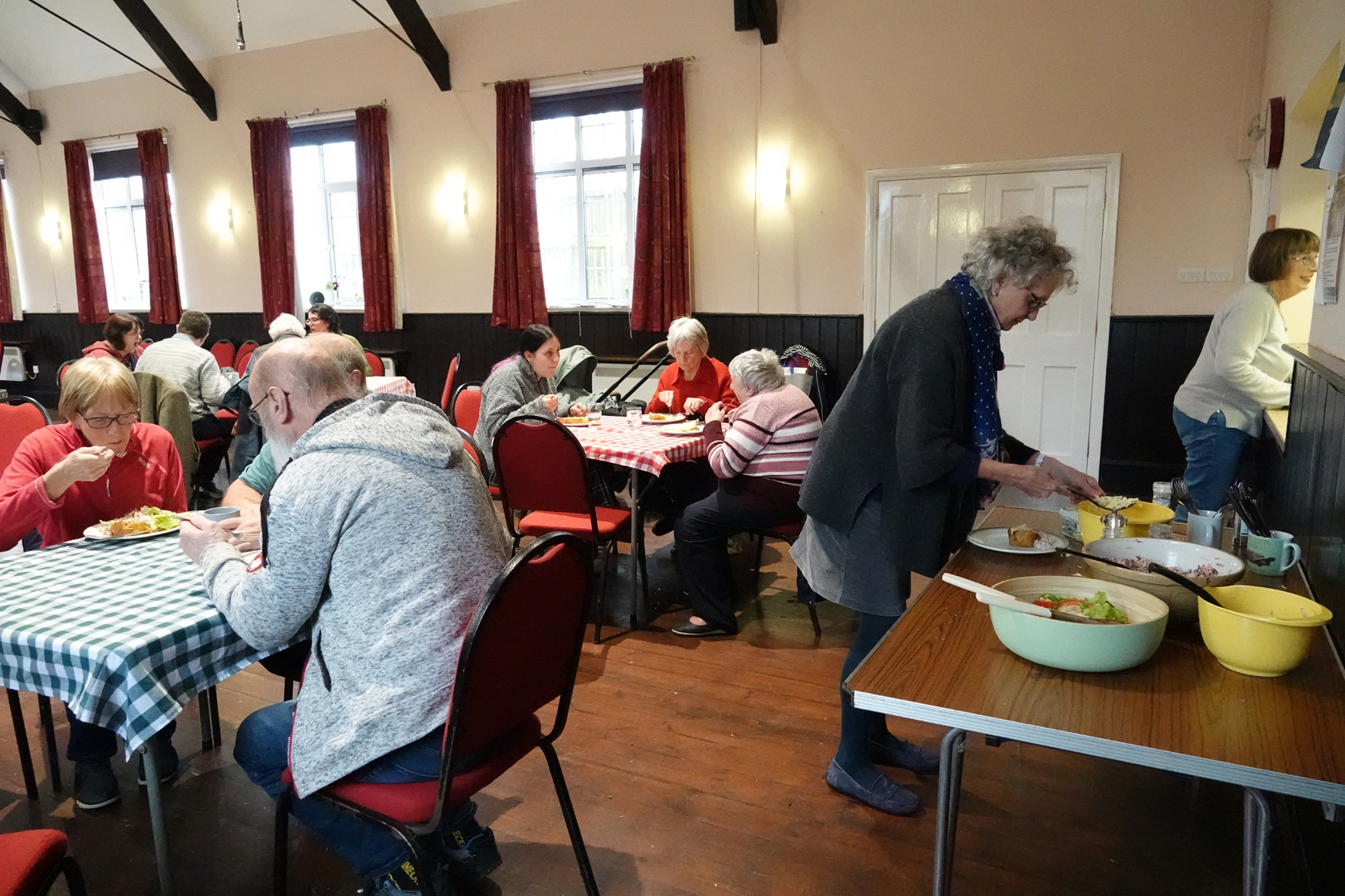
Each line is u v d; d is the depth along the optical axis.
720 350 5.97
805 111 5.47
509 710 1.38
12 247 8.91
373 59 6.78
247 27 7.04
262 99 7.28
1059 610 1.29
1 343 8.82
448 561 1.32
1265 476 2.82
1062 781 2.06
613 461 3.08
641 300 5.99
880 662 1.22
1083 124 4.84
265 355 1.43
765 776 2.10
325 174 7.31
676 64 5.66
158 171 7.77
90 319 8.47
